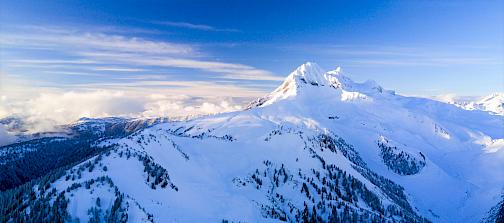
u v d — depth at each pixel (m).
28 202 156.62
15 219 147.75
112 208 156.38
